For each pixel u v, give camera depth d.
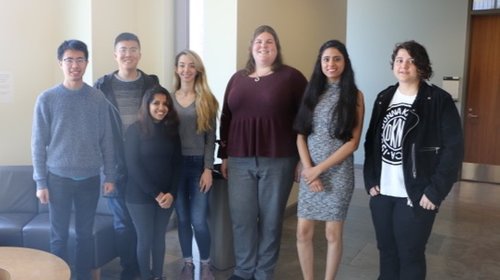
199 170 2.90
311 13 4.87
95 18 3.54
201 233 2.96
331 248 2.66
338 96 2.50
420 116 2.20
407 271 2.30
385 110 2.33
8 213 3.32
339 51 2.47
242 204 2.81
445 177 2.13
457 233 4.21
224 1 3.66
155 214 2.80
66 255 2.65
